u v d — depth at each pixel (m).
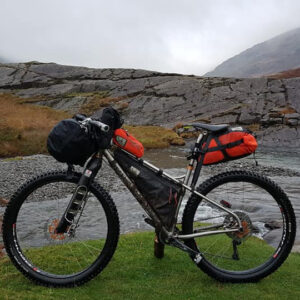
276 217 7.64
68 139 3.43
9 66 83.12
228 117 45.25
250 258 4.35
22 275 3.91
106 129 3.38
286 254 3.94
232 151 3.66
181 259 4.38
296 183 16.67
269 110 45.81
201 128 3.77
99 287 3.67
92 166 3.66
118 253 4.55
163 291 3.60
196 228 3.90
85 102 60.16
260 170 20.42
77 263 4.13
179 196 3.76
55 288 3.64
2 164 19.33
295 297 3.58
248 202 4.21
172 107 52.22
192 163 3.84
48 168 18.25
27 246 4.54
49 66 81.44
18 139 26.91
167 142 34.66
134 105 54.72
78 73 76.25
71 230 3.75
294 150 32.78
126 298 3.46
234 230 3.90
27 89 71.12
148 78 65.06
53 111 43.97
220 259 4.20
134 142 3.66
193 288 3.69
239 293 3.62
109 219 3.73
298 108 45.88
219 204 3.91
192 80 59.38
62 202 4.04
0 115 34.59
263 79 54.75
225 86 54.75
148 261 4.30
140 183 3.69
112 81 68.44
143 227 8.77
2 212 10.27
